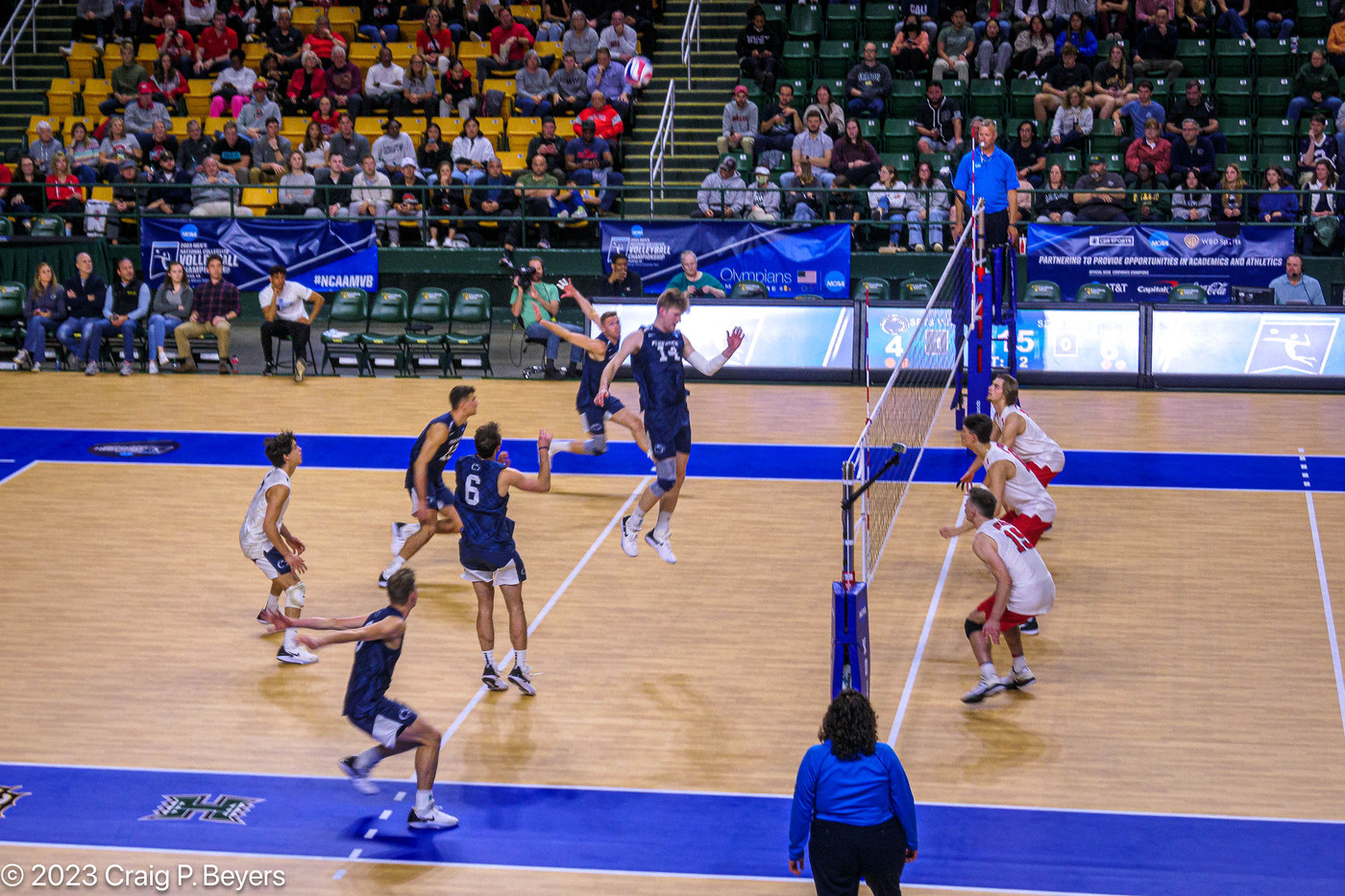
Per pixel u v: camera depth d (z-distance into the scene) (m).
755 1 24.66
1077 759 9.64
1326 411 17.83
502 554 10.34
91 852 8.52
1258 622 11.78
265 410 18.11
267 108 23.73
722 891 8.16
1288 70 24.09
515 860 8.48
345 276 21.81
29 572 12.96
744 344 19.44
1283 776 9.40
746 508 14.55
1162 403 18.25
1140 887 8.15
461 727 10.12
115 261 22.38
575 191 22.28
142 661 11.20
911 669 11.00
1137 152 21.61
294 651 11.19
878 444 14.38
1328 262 20.75
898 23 24.61
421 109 24.17
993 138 15.73
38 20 27.52
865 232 21.84
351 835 8.75
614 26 24.38
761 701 10.49
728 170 21.72
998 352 15.88
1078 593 12.39
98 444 16.70
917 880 8.23
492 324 22.38
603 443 14.65
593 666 11.06
